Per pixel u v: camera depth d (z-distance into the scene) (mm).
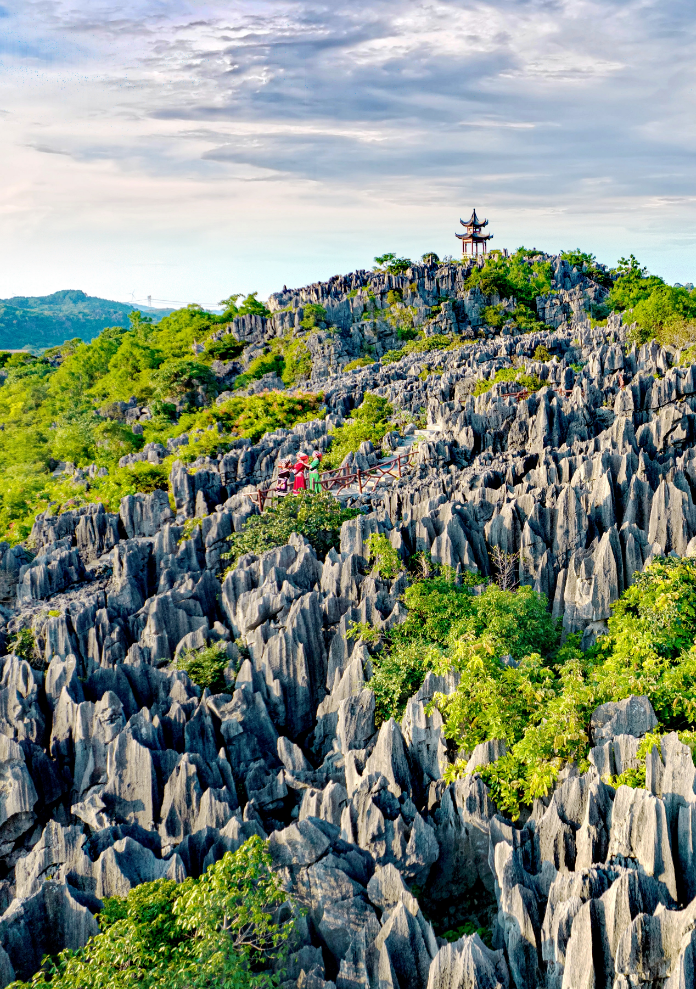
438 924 41969
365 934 35312
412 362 165625
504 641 56688
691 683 46094
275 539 81875
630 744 41344
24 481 134875
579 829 37531
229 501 96875
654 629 53531
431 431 116812
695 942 30344
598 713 44906
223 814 48594
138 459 132500
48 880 39719
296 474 92750
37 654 74312
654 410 94500
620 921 32000
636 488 71625
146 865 42531
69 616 75000
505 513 72062
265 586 70750
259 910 34812
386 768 47000
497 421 103000
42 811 57781
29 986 32656
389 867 37250
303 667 63656
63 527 101438
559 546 71312
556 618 67500
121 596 81125
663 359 110812
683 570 59312
